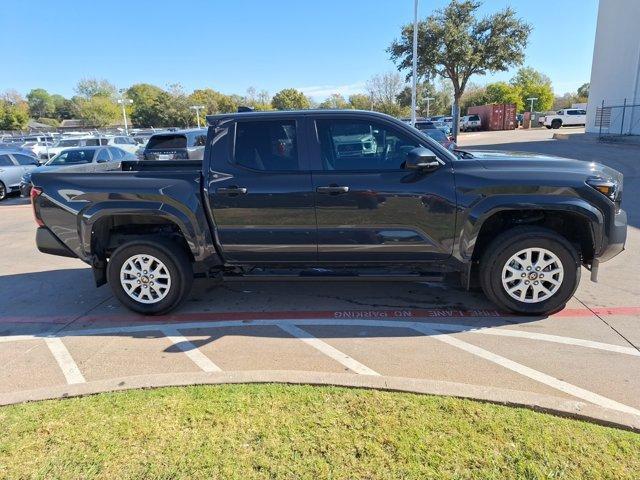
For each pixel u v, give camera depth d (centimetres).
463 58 3166
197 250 449
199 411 292
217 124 444
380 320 448
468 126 5244
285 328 438
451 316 452
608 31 3108
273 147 436
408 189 416
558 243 415
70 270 661
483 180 409
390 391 308
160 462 249
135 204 445
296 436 266
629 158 1792
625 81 2923
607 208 406
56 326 461
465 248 422
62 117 10719
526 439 257
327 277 448
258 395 308
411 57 3291
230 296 527
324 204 425
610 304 468
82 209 452
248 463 246
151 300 470
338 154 432
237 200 434
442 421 274
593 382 329
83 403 306
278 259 451
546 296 430
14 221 1108
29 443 267
